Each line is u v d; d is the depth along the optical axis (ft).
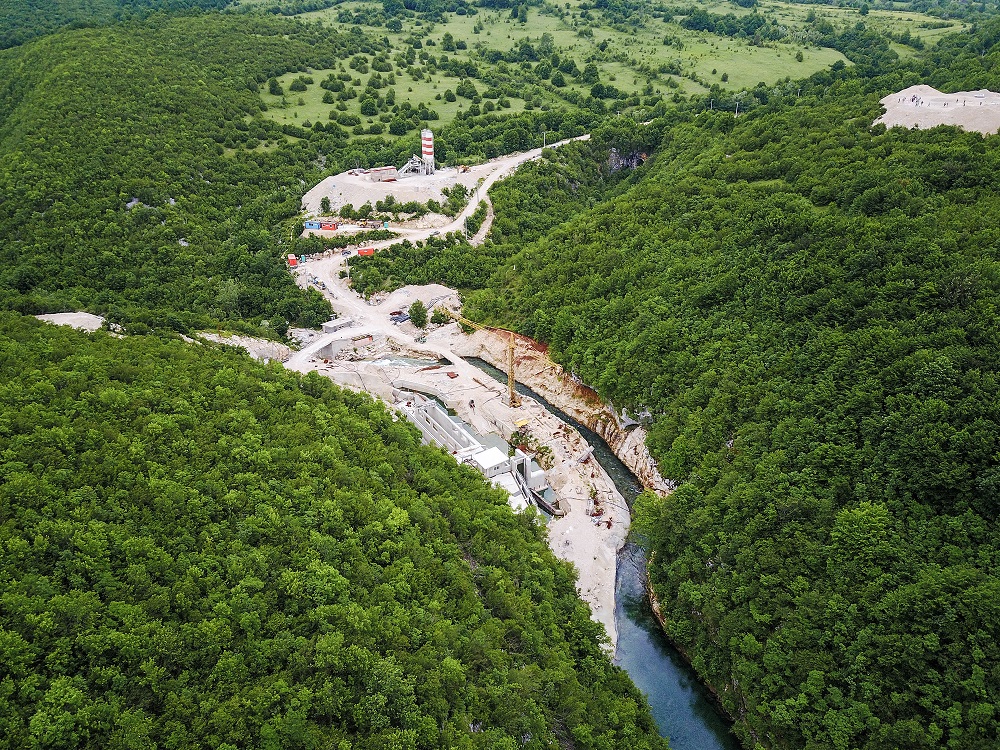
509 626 276.62
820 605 281.33
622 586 366.84
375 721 217.36
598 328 500.74
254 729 205.26
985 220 371.15
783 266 419.54
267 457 292.81
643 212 574.56
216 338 523.29
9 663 191.93
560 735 251.80
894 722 247.91
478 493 352.08
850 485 310.45
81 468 255.09
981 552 264.93
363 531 278.87
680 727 297.12
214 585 236.63
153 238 607.78
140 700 203.92
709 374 403.75
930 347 323.78
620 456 454.81
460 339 608.60
